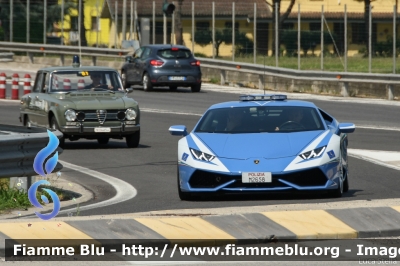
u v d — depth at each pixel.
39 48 121.44
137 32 122.19
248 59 116.62
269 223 25.97
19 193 33.22
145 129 64.88
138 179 40.88
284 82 100.44
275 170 31.11
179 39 147.25
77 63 57.28
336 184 32.03
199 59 111.12
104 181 40.38
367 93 93.00
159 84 97.00
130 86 106.00
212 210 28.25
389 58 116.69
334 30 168.88
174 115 74.69
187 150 32.78
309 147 32.03
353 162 46.22
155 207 31.73
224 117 35.16
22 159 32.75
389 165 44.84
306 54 120.88
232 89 102.31
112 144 57.09
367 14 135.50
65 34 146.12
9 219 27.67
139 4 164.25
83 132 52.22
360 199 32.62
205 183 32.06
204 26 169.62
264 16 167.75
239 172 31.25
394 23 91.25
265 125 34.34
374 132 61.97
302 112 35.22
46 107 53.94
